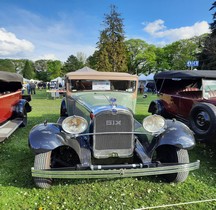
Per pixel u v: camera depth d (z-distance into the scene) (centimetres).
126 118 294
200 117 421
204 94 499
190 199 282
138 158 301
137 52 4572
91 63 4488
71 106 426
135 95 436
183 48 3847
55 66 6962
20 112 594
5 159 400
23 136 545
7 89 627
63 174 259
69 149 337
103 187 307
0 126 491
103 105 321
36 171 265
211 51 1997
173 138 297
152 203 272
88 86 443
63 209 258
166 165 287
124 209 259
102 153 293
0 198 274
